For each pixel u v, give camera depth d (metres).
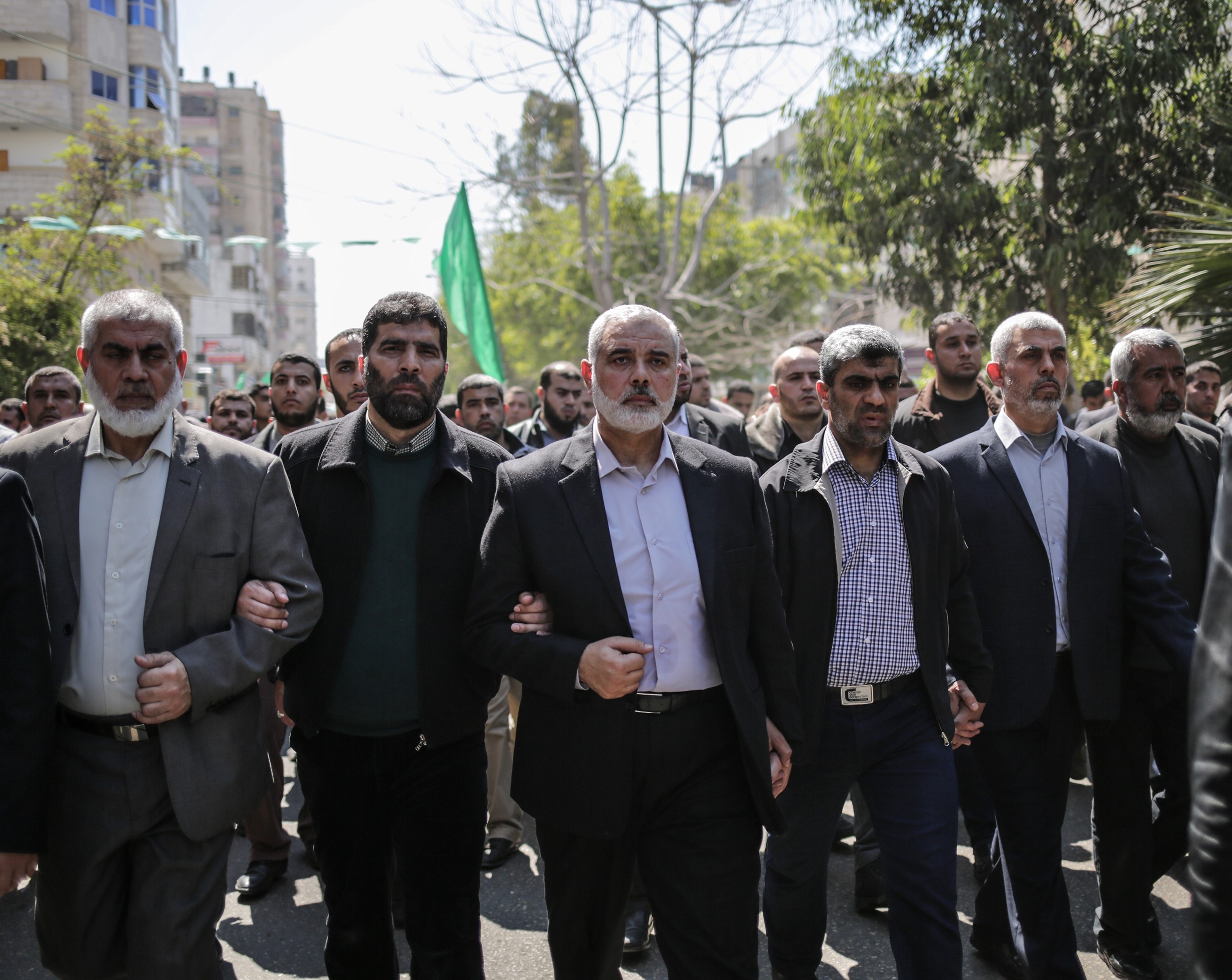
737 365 26.50
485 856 4.51
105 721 2.51
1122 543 3.25
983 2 10.02
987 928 3.45
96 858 2.48
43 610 2.34
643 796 2.56
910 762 2.93
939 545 3.03
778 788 2.65
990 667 3.11
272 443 5.34
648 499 2.64
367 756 2.85
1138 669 3.35
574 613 2.55
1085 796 5.18
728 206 26.44
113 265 19.48
